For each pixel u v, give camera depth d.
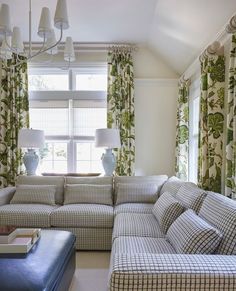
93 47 5.04
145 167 5.09
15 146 4.85
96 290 2.42
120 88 4.97
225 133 3.09
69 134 5.10
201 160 3.30
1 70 4.88
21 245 2.12
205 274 1.28
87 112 5.11
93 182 4.10
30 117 5.11
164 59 4.97
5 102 4.87
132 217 3.10
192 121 4.51
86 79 5.16
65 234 2.62
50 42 2.91
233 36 2.60
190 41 3.82
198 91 4.18
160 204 2.97
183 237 1.97
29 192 3.81
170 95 5.11
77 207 3.54
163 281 1.27
